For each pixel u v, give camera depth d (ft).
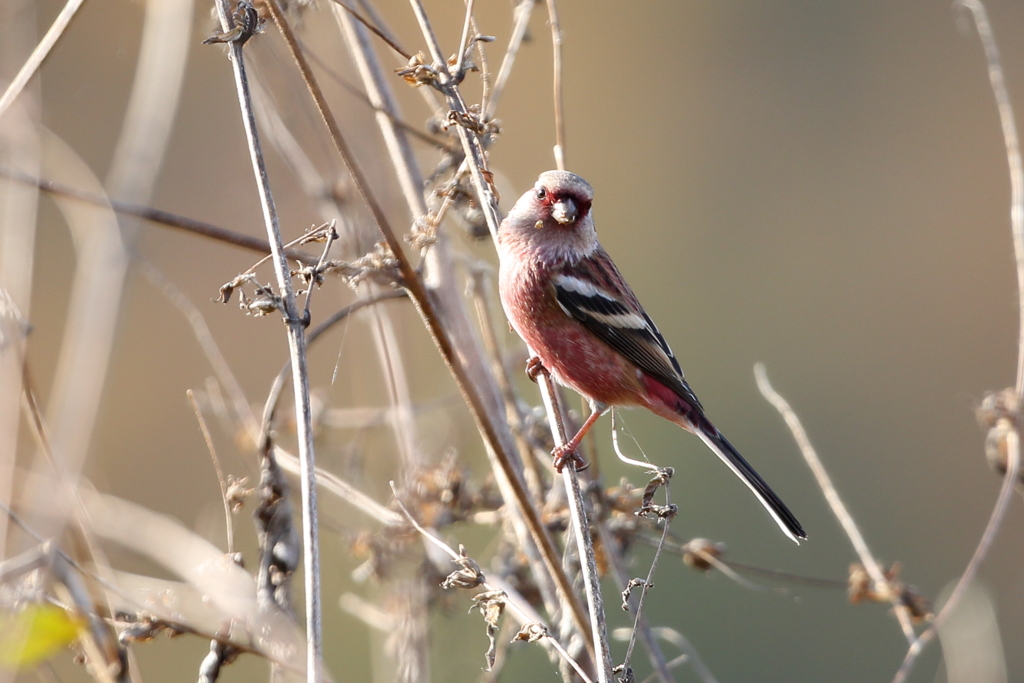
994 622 30.50
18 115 25.93
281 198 39.06
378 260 24.49
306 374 21.97
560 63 32.27
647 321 35.24
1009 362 67.72
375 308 32.22
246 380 44.32
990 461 32.81
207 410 38.04
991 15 79.87
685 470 56.08
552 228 33.37
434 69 27.17
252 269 23.21
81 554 23.45
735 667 48.42
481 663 32.65
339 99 33.42
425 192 30.60
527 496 26.00
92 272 27.37
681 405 35.37
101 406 27.86
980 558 30.22
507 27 47.03
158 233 44.83
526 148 59.26
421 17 27.37
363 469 34.50
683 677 47.19
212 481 43.65
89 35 44.29
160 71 29.66
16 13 28.55
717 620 49.03
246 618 25.16
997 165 75.25
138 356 44.55
